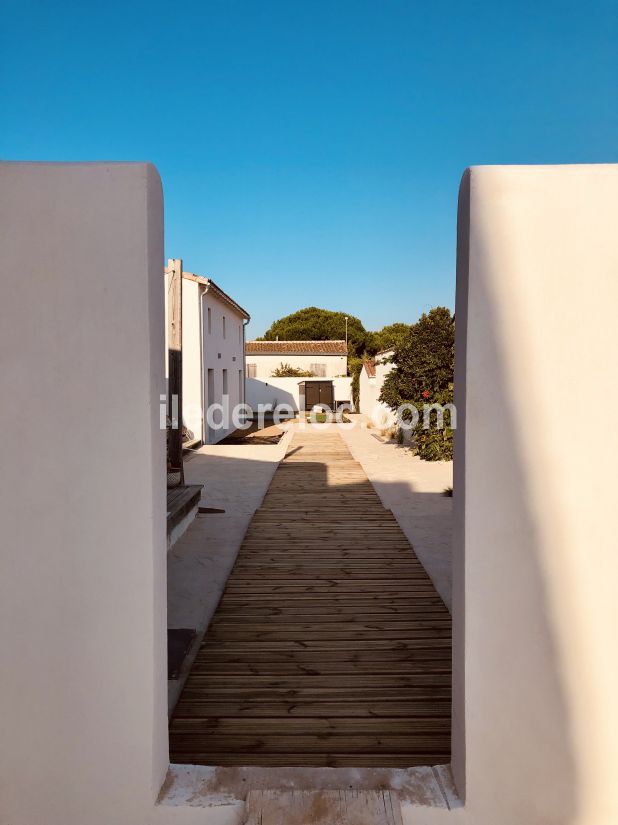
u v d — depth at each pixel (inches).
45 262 68.2
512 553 68.1
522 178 66.1
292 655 127.0
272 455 461.4
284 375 1138.7
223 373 684.1
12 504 69.9
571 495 67.7
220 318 653.3
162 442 73.8
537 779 69.6
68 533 70.0
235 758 91.3
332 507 276.5
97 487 69.5
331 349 1226.6
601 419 67.4
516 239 66.4
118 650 70.6
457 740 72.7
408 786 73.8
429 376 428.5
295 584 171.3
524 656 68.7
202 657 126.1
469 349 67.2
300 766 89.2
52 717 71.5
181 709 105.5
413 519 250.2
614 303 66.6
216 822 71.2
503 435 67.4
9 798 72.5
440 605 155.3
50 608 70.6
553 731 69.2
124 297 68.0
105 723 71.2
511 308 66.8
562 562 68.1
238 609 152.7
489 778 69.8
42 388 69.1
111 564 69.9
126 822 71.8
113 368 68.6
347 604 156.0
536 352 67.0
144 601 70.0
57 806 72.3
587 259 66.5
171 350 266.8
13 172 67.5
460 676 71.2
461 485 69.9
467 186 67.6
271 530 234.5
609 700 68.9
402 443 538.0
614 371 67.2
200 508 269.9
